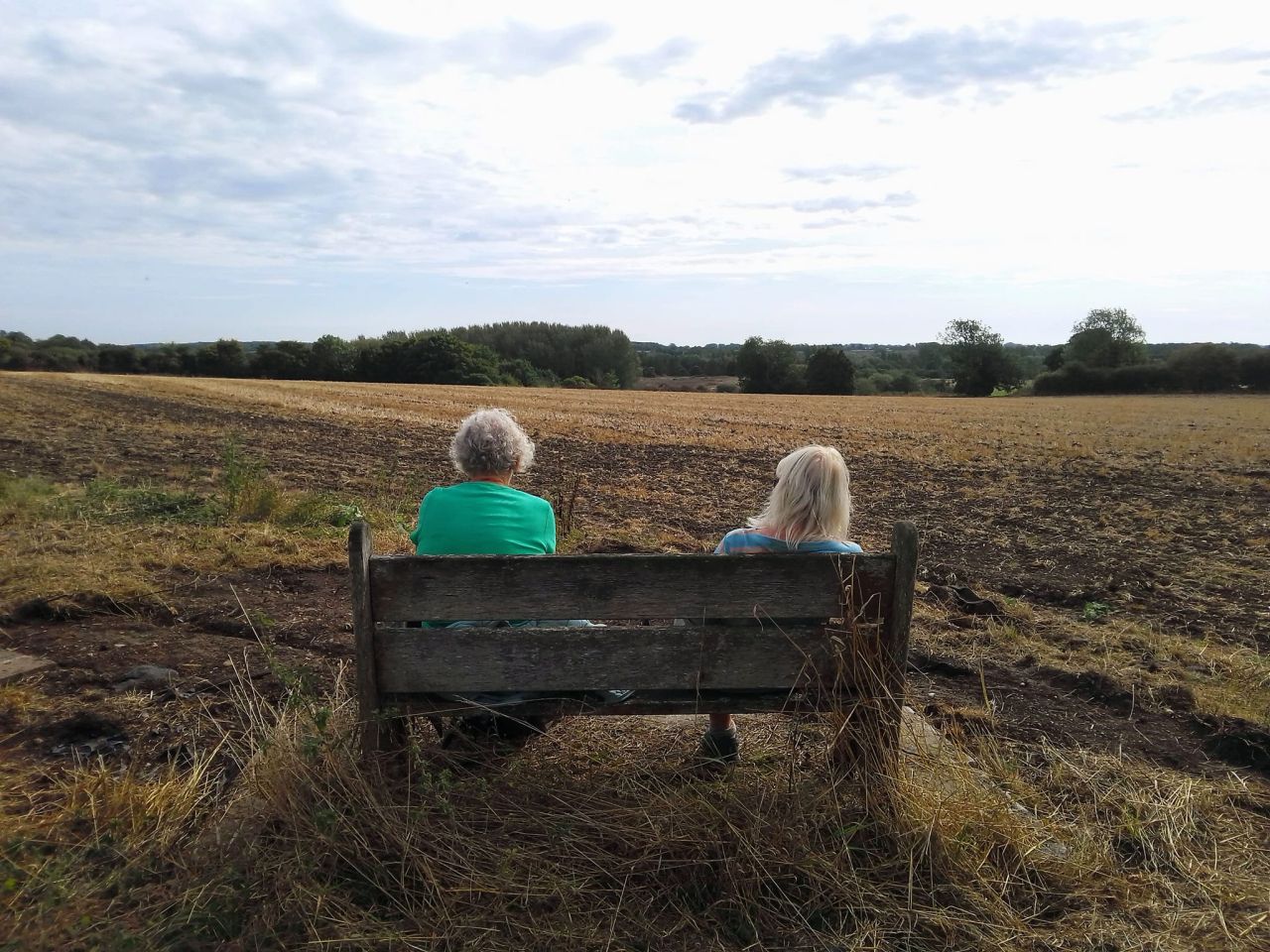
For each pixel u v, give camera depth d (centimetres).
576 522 909
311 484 1130
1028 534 974
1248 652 531
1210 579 743
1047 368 9512
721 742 321
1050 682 464
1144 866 286
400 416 2702
